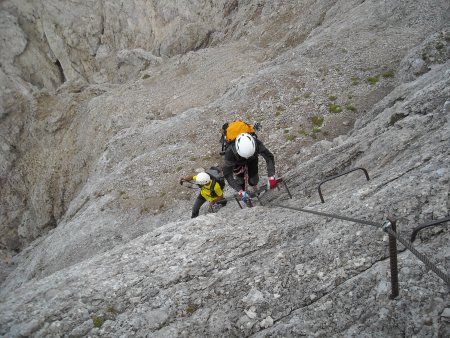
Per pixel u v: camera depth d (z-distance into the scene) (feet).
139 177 45.24
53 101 97.86
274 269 15.48
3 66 119.14
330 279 14.02
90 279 17.11
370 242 14.51
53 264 40.24
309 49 55.67
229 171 20.93
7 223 93.91
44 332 14.48
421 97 25.62
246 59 75.72
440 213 13.92
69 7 118.52
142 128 57.52
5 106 104.32
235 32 92.48
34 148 94.63
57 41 121.19
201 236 19.40
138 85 80.12
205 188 27.37
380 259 13.76
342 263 14.34
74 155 79.46
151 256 18.52
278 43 75.20
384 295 12.44
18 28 120.88
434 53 39.93
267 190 24.53
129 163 48.37
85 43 120.88
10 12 121.90
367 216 15.61
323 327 12.65
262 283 15.03
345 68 48.67
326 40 56.13
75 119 86.89
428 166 16.58
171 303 15.24
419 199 14.90
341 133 40.75
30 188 93.15
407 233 13.97
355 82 46.11
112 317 15.06
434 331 10.94
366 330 11.93
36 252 48.83
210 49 86.07
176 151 47.03
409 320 11.49
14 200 94.94
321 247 15.47
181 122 52.95
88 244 39.99
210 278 16.07
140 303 15.47
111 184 46.44
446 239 12.96
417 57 40.75
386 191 16.42
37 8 120.57
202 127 49.57
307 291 14.03
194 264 17.03
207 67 78.02
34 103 97.14
